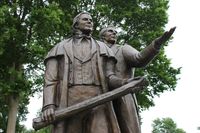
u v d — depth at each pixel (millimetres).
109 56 5172
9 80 19125
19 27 19344
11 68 18984
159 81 20875
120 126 5340
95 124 4871
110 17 20719
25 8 19609
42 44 19250
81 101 4926
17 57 19469
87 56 5105
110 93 4820
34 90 20328
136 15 21031
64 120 4859
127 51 5707
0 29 18578
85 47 5172
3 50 18219
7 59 19578
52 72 5078
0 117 22562
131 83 4840
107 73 5094
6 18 18875
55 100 4980
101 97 4805
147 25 21422
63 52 5117
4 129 22750
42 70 20141
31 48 18484
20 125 24391
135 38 21156
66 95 4938
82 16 5324
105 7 20391
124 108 5348
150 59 5477
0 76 19891
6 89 18547
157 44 5289
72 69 5039
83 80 5000
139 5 21453
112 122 4910
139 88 4867
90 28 5289
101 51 5129
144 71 20281
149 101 21109
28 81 19094
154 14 21078
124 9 21109
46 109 4844
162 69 20562
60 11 18828
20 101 20844
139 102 20875
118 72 5652
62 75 5051
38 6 19688
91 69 5055
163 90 20922
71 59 5070
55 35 19469
